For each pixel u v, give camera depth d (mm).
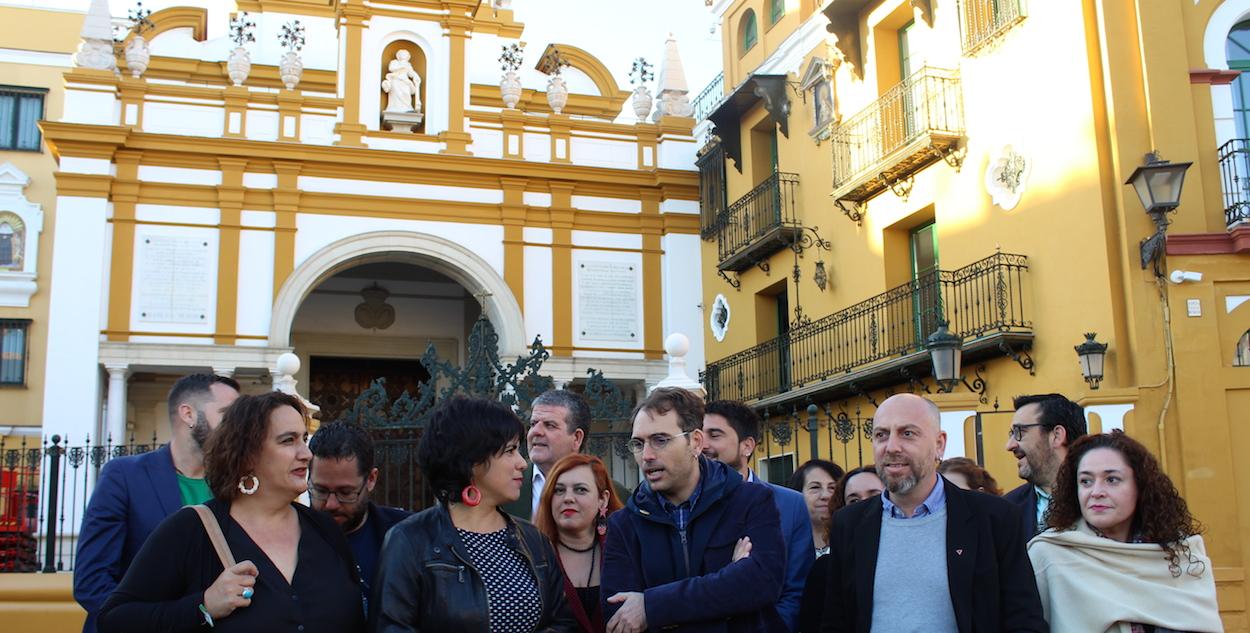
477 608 3830
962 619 4082
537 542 4207
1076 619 4152
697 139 22062
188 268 18469
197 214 18672
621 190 20844
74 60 19156
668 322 20531
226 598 3551
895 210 14930
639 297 20578
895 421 4293
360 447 4891
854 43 15805
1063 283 11625
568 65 23688
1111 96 11156
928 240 14930
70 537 15586
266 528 3854
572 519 4820
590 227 20578
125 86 18625
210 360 18188
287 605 3699
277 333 18547
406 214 19625
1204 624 4062
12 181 20422
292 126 19375
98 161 18250
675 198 21000
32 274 20156
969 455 9594
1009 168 12594
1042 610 4141
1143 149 11039
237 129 19094
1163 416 10430
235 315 18484
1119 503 4227
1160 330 10625
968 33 13305
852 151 15641
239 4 22047
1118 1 11289
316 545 3904
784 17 18344
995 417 12578
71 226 17938
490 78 22578
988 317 12570
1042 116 12031
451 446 4008
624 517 4508
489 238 20000
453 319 23062
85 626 4465
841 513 4527
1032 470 5477
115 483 4668
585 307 20234
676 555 4359
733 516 4371
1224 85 11148
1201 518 10219
